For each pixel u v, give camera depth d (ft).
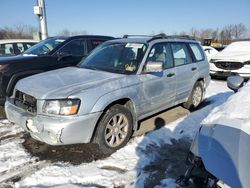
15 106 13.05
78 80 12.94
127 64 14.49
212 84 30.99
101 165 12.00
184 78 17.79
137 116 14.24
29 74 18.57
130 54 15.06
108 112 12.49
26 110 12.40
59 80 13.05
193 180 7.57
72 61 20.81
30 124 11.81
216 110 9.22
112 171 11.53
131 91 13.38
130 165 12.03
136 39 16.15
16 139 14.43
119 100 13.21
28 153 12.92
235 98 9.62
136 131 15.70
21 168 11.62
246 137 7.15
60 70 15.16
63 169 11.59
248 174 6.26
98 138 12.44
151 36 17.01
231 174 6.49
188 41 19.52
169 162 12.37
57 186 10.38
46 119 11.35
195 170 7.60
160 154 13.08
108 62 15.21
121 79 13.28
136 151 13.26
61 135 11.14
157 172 11.53
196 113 19.19
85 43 22.65
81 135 11.56
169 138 14.92
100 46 17.10
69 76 13.61
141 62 14.40
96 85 12.32
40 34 41.14
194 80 19.10
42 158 12.51
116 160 12.41
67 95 11.41
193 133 15.62
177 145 14.08
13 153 12.86
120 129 13.25
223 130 7.69
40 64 19.22
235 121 7.90
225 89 27.94
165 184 10.67
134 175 11.27
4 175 11.08
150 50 15.06
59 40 22.77
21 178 10.91
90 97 11.68
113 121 12.86
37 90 12.09
